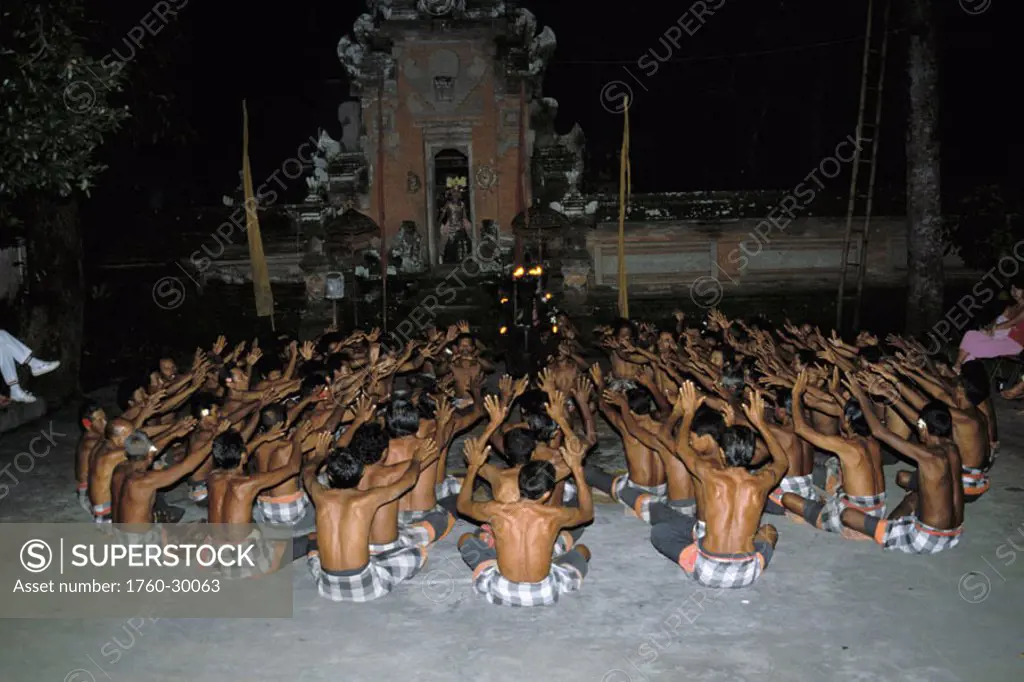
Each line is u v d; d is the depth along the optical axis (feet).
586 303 67.51
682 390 25.30
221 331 68.74
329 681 20.97
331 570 24.47
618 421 31.73
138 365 62.49
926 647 22.03
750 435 24.36
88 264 67.46
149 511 26.91
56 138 34.86
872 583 25.46
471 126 68.64
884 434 26.89
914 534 26.61
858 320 62.23
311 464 25.64
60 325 49.03
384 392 38.63
